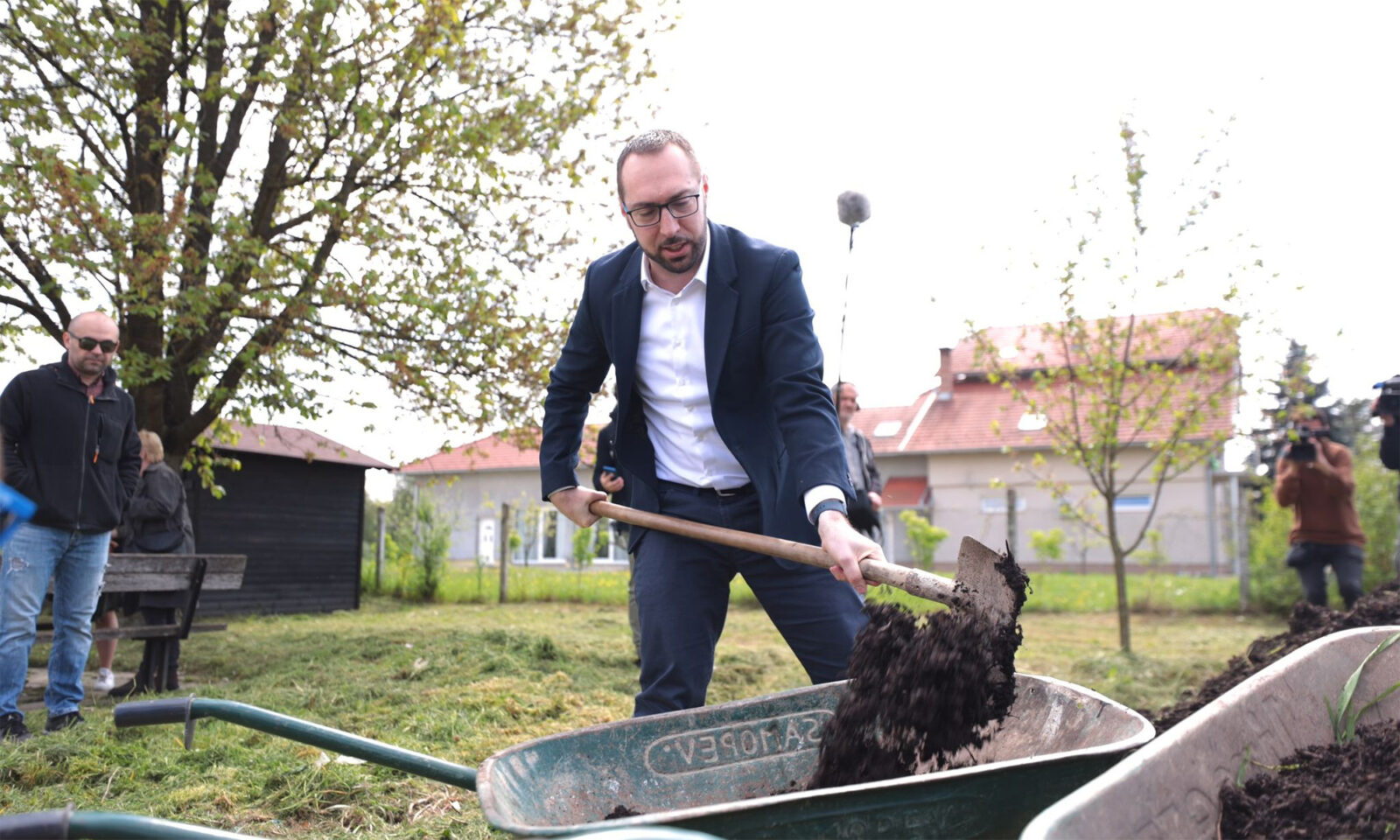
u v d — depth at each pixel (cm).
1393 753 245
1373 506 1393
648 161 300
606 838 141
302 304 905
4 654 533
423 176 970
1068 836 171
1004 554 262
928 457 3331
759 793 287
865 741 263
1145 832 197
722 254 319
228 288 852
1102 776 192
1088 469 1039
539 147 984
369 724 583
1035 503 3119
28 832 181
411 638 911
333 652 869
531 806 240
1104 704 263
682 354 324
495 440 1041
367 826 400
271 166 994
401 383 979
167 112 876
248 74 926
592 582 1767
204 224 913
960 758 277
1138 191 966
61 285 869
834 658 326
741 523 329
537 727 577
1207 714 234
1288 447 938
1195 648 1064
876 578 267
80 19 895
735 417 323
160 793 438
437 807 420
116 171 973
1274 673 259
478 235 1005
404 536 1823
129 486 592
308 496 1526
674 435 334
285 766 465
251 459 1450
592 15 973
